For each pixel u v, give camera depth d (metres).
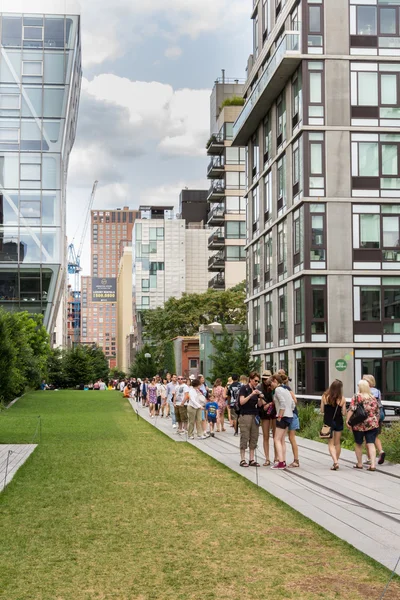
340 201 40.03
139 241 128.88
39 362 59.81
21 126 68.44
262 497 13.22
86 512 11.99
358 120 40.41
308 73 40.28
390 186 40.34
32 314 65.88
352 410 16.67
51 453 20.31
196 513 11.88
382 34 40.69
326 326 39.84
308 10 40.56
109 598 7.62
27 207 67.94
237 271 88.12
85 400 54.00
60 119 68.81
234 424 26.61
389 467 17.09
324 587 7.91
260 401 17.69
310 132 40.22
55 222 68.06
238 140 55.59
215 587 7.96
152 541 10.05
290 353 42.44
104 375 119.19
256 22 53.66
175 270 128.50
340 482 14.84
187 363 73.56
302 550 9.47
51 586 8.04
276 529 10.68
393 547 9.49
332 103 40.28
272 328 47.31
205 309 83.06
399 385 39.91
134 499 13.12
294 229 42.12
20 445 22.47
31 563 8.96
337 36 40.50
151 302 128.00
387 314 40.06
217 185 90.31
